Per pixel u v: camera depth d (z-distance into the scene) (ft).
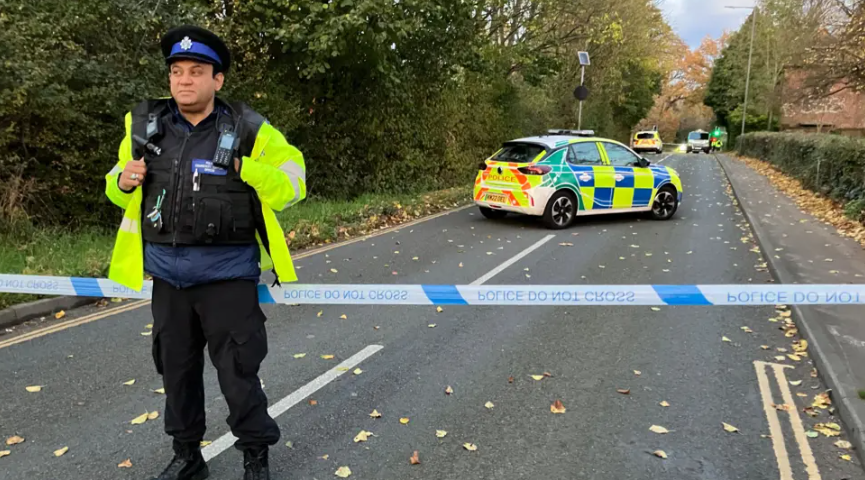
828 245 27.17
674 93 240.94
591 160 34.83
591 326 17.22
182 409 9.03
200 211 8.00
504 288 10.50
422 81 47.34
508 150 35.45
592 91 90.33
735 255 26.89
